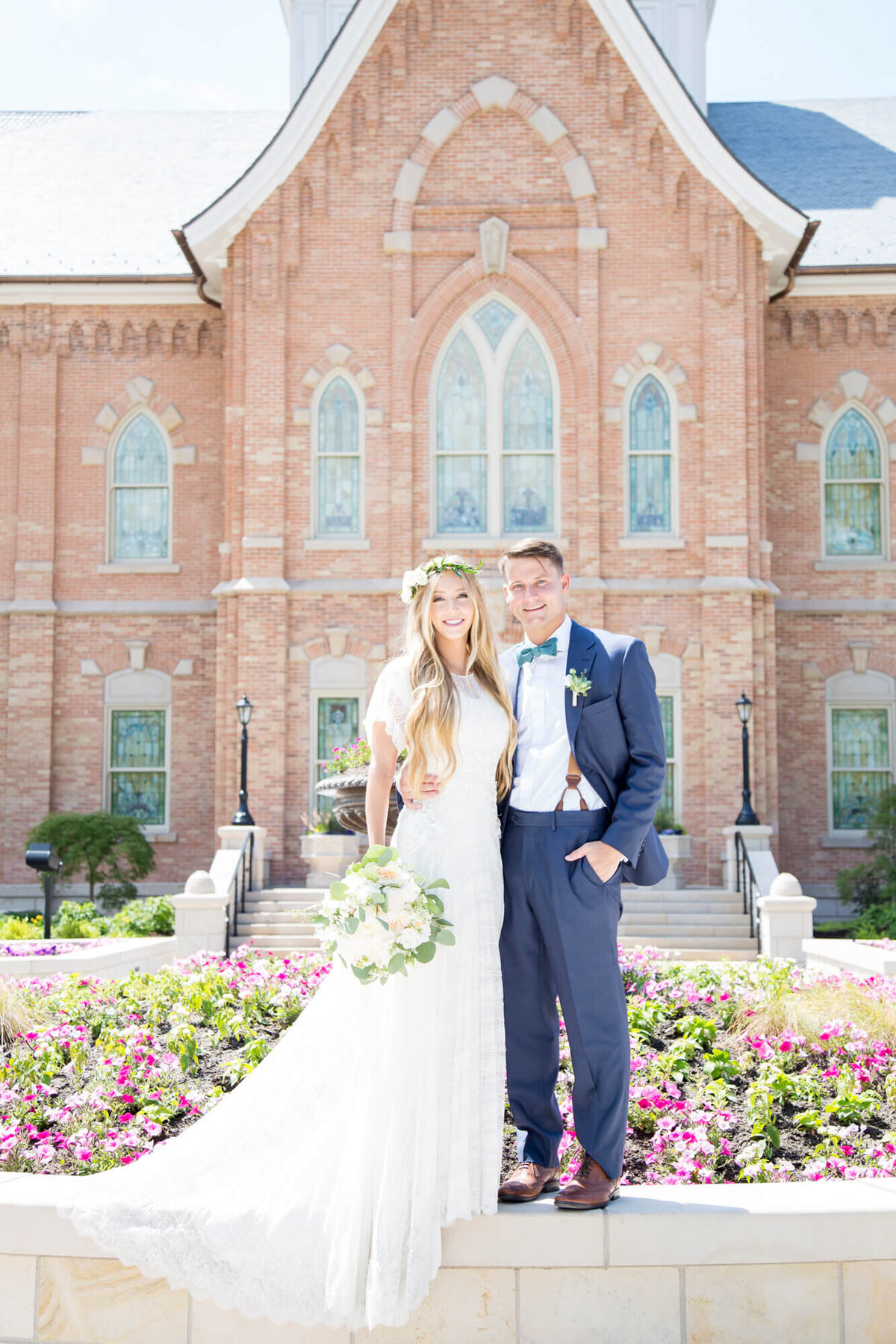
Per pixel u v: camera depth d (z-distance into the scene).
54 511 22.75
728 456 19.83
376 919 4.07
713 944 15.72
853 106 28.09
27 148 27.19
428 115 20.31
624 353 20.16
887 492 22.53
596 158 20.22
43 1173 5.38
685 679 19.75
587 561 19.84
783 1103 5.91
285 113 28.36
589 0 20.00
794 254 20.59
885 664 22.38
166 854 22.28
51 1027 7.13
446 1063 4.21
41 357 22.91
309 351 20.27
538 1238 4.09
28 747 22.25
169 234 24.08
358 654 19.94
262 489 19.97
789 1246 4.08
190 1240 4.10
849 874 19.56
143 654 22.55
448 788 4.38
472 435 20.48
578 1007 4.26
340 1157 4.24
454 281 20.22
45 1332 4.20
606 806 4.45
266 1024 7.42
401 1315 3.94
